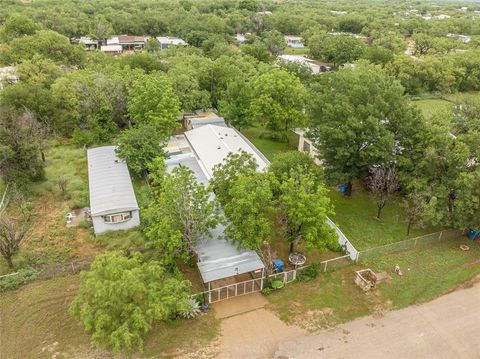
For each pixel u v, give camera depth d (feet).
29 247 106.52
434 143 113.80
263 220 92.89
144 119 161.68
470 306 91.35
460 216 105.91
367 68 229.86
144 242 108.58
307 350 79.30
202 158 147.95
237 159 108.68
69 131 175.22
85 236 112.27
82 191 132.67
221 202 105.91
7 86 181.06
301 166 111.86
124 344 70.38
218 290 88.22
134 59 224.33
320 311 89.10
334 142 123.24
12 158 129.08
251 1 537.65
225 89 208.54
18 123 134.72
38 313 86.17
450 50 349.20
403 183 118.93
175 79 191.01
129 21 405.80
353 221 122.11
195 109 202.59
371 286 94.94
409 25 456.04
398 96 123.54
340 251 109.29
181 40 374.43
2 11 379.35
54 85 174.70
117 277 73.46
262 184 95.66
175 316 84.94
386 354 78.79
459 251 109.70
